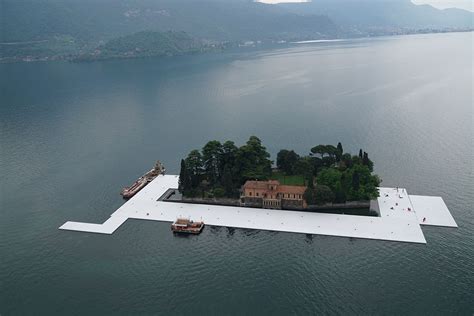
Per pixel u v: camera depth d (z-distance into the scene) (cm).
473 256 19375
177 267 19362
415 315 15950
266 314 16312
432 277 18000
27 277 19050
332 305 16638
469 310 16138
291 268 18975
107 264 19762
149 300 17238
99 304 17112
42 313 16750
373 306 16475
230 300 17100
